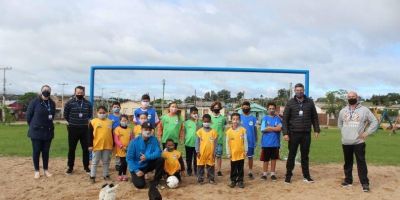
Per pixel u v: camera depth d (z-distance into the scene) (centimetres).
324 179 949
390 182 932
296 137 891
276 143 930
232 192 818
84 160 964
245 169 1084
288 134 895
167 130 948
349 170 873
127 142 920
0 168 1030
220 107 979
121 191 812
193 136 965
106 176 912
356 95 855
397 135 3312
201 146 885
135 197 771
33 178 915
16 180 897
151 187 747
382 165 1212
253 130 952
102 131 891
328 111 6134
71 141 949
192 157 1020
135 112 974
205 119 884
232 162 859
